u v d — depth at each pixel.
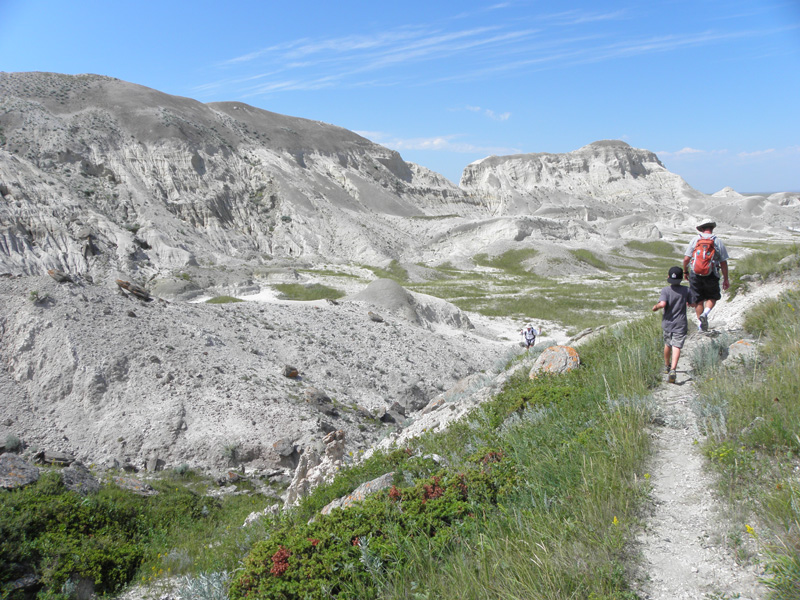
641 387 7.19
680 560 4.09
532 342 24.22
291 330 29.72
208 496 16.14
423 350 31.67
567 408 7.32
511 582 4.07
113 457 18.28
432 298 43.50
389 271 69.25
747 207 150.12
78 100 97.62
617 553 4.22
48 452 17.94
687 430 6.03
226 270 60.22
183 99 121.38
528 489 5.45
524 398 8.63
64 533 10.59
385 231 93.56
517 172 189.75
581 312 47.41
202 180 89.81
